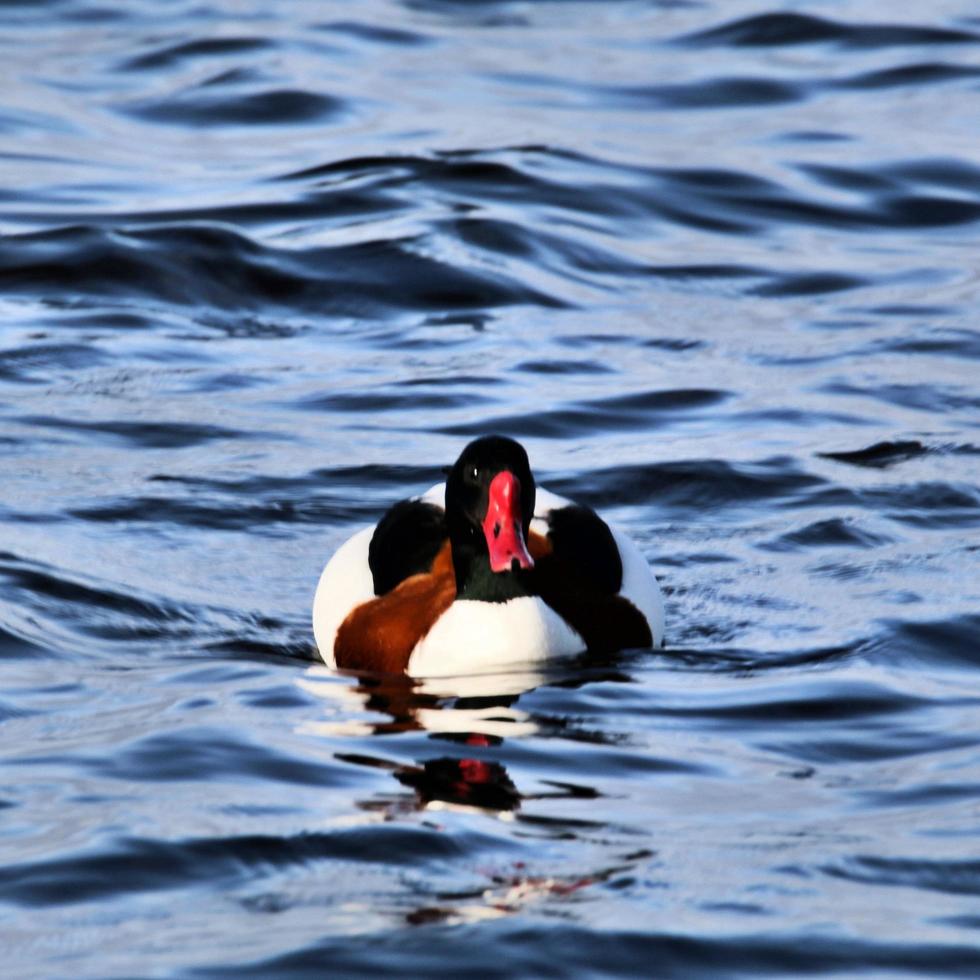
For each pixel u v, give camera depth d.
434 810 8.54
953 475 14.00
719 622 11.58
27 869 7.88
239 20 29.53
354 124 24.31
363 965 7.09
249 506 13.47
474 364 16.84
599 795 8.78
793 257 20.17
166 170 22.50
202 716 9.85
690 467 14.21
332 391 16.12
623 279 19.44
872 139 23.75
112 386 16.17
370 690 10.52
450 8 30.72
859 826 8.33
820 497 13.67
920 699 10.11
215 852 8.07
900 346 17.31
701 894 7.64
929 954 7.16
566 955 7.16
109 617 11.51
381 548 11.48
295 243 19.73
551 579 11.22
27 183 21.86
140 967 7.06
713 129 24.27
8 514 13.02
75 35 29.14
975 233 21.09
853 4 29.56
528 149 22.88
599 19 30.02
